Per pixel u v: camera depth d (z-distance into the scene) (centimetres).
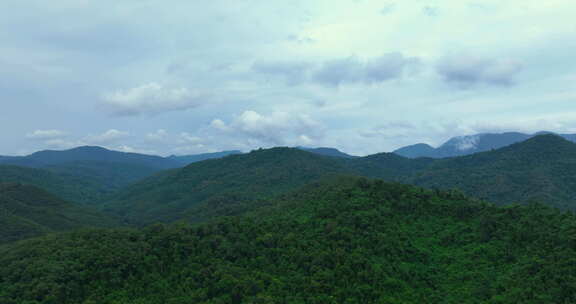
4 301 7419
